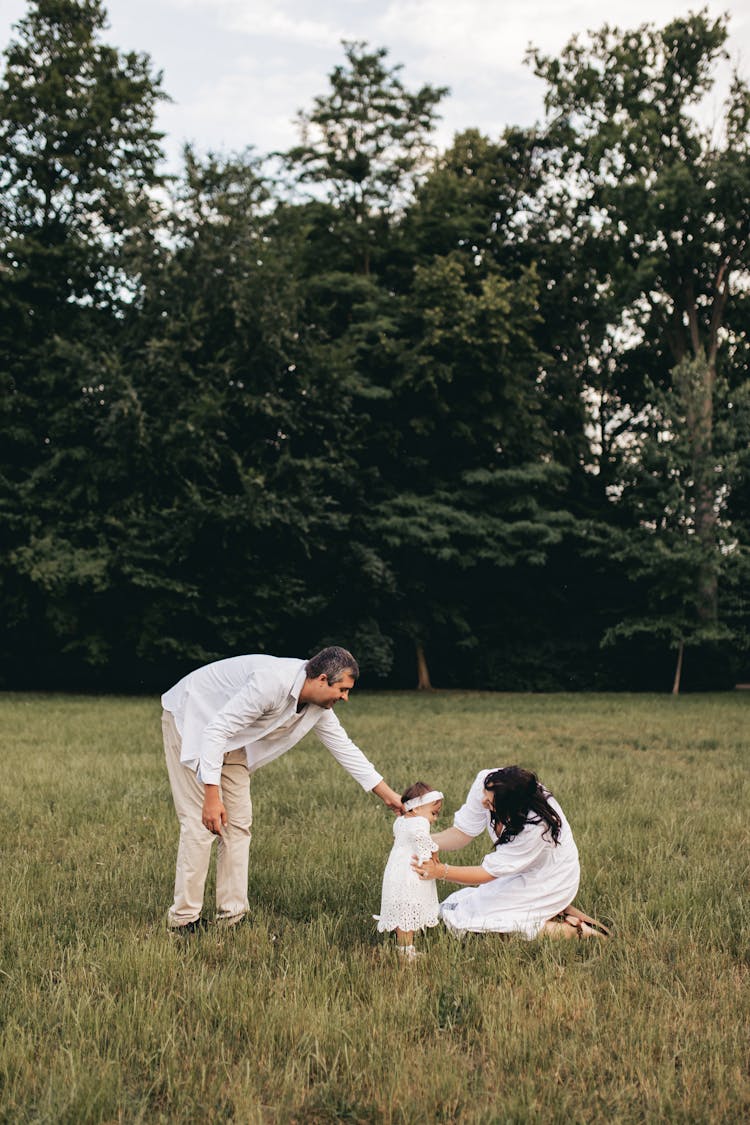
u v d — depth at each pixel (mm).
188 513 23609
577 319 31797
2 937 4809
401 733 15297
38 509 24484
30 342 25266
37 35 25891
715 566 26812
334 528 25719
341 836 7250
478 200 30906
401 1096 3307
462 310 26109
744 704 23297
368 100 28641
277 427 25250
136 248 23906
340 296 28328
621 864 6613
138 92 26375
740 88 30000
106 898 5602
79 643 24812
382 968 4555
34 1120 3094
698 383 27547
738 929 5250
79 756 11531
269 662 5145
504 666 30797
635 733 15922
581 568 30938
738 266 30688
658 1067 3535
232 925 5152
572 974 4457
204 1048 3658
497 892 5230
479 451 29234
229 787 5238
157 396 23656
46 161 25516
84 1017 3818
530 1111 3189
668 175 28656
